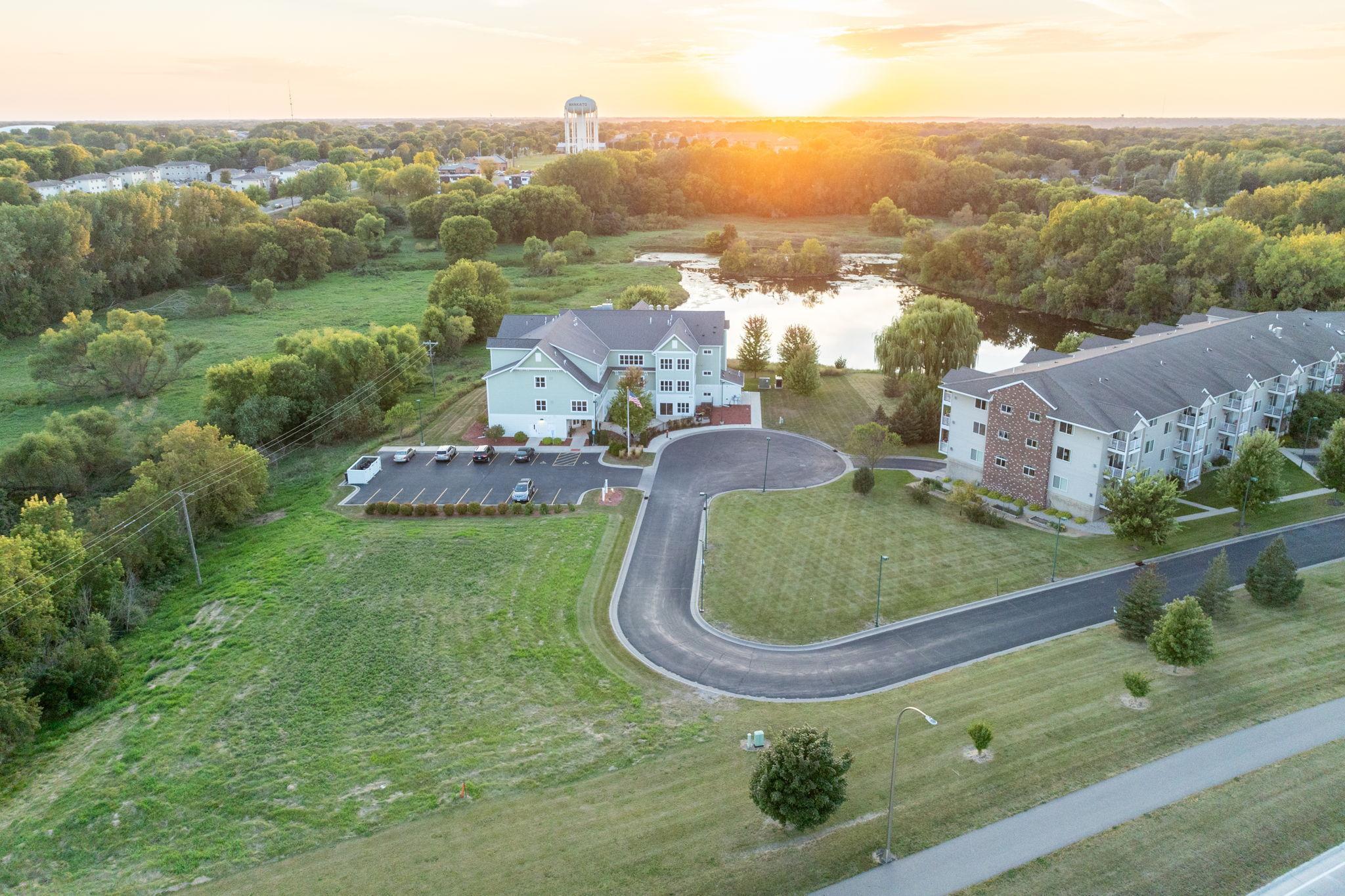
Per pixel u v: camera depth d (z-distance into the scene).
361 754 41.03
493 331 121.62
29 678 45.62
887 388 97.38
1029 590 55.25
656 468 76.94
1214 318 93.00
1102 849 32.03
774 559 60.19
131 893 33.19
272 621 53.22
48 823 37.66
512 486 73.12
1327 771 35.84
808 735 33.59
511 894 31.45
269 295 138.38
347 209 187.50
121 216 140.25
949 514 67.19
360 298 146.00
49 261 127.56
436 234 193.50
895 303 151.38
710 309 144.75
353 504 70.06
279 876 33.38
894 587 56.16
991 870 31.25
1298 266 114.88
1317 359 78.94
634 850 33.31
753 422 88.88
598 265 180.12
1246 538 61.28
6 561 47.38
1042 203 199.88
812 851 32.62
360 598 55.47
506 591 56.06
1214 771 36.25
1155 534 57.69
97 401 96.00
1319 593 52.69
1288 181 180.75
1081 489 64.31
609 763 39.22
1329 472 66.25
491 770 39.16
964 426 71.75
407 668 48.03
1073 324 138.62
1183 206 155.88
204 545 65.62
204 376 103.81
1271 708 40.69
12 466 72.31
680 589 56.53
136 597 57.16
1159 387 67.88
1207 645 43.00
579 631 51.44
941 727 40.53
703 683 46.12
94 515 60.69
